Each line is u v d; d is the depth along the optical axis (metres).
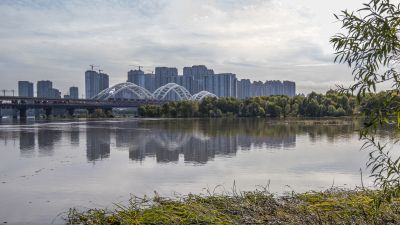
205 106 138.75
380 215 9.70
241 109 137.00
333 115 118.62
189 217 11.23
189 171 22.44
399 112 4.99
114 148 35.22
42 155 30.36
